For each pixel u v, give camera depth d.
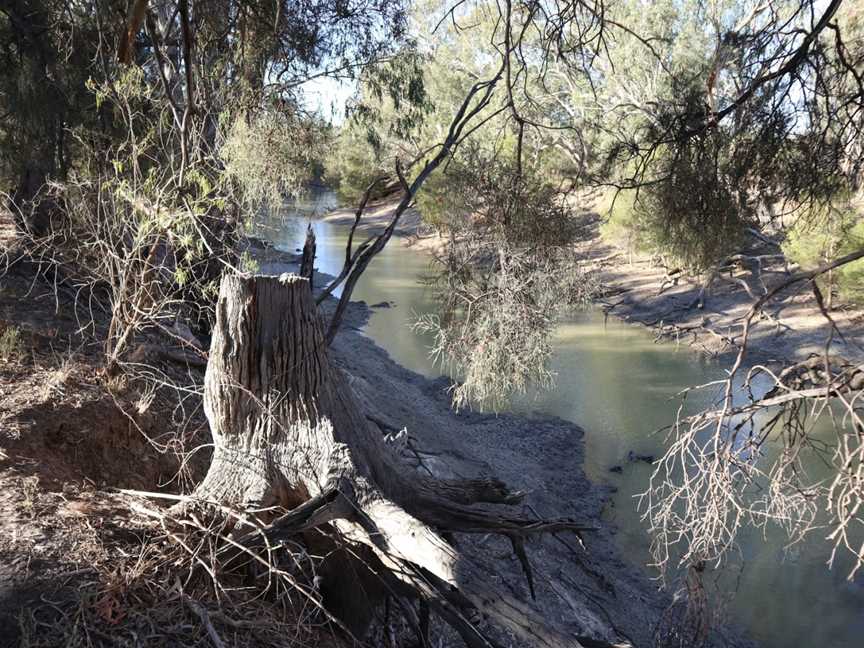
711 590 9.59
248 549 4.29
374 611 5.21
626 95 17.08
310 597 4.25
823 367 5.43
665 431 15.23
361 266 6.75
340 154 39.00
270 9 10.12
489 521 4.99
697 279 23.19
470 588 4.02
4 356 6.91
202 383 8.12
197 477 6.43
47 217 9.80
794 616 9.16
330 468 4.50
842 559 10.19
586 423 15.94
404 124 16.33
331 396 4.77
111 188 6.85
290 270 16.30
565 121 17.12
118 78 8.36
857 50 6.55
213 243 8.00
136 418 6.50
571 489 12.94
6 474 4.98
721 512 5.35
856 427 4.80
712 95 5.95
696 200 5.81
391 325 24.72
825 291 18.69
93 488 5.25
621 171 6.98
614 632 8.30
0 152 9.87
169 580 4.14
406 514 4.27
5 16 9.84
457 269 7.90
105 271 7.35
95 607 3.77
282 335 4.67
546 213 7.59
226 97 10.00
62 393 6.25
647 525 11.66
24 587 3.82
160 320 8.80
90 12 9.52
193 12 8.83
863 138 5.63
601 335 22.39
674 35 18.44
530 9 6.51
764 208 6.30
